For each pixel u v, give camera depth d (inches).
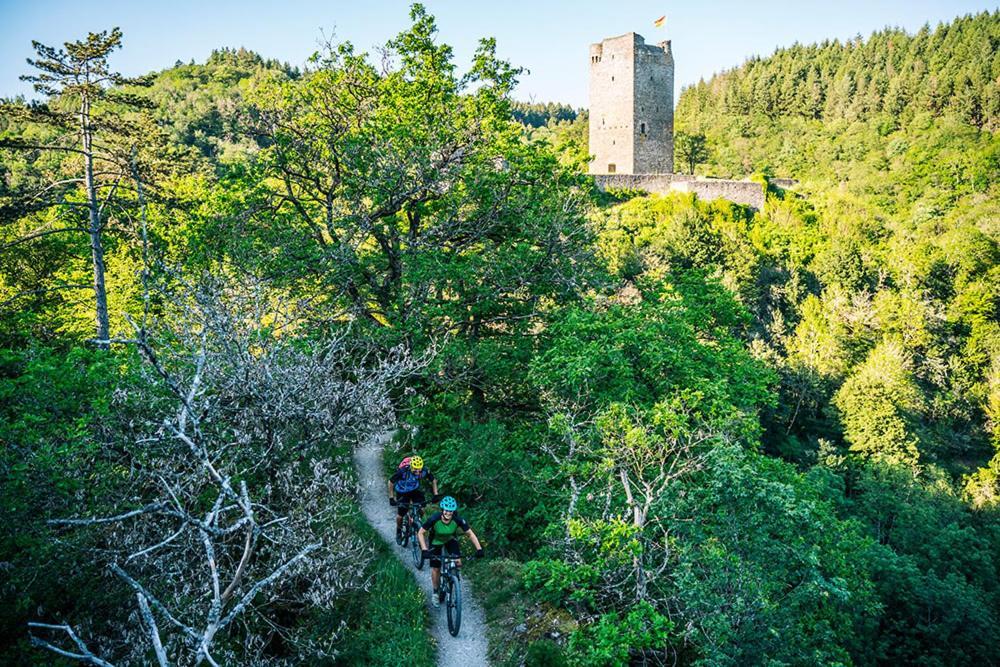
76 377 348.8
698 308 794.8
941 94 5905.5
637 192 2940.5
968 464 1914.4
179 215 832.3
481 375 637.9
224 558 339.3
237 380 317.1
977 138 4936.0
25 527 276.2
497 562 437.7
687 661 335.9
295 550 309.4
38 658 261.7
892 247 2925.7
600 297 748.0
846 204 3361.2
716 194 3046.3
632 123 2942.9
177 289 343.9
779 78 7209.6
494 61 828.0
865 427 1759.4
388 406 384.8
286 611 361.1
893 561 1042.1
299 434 351.9
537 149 830.5
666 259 2437.3
